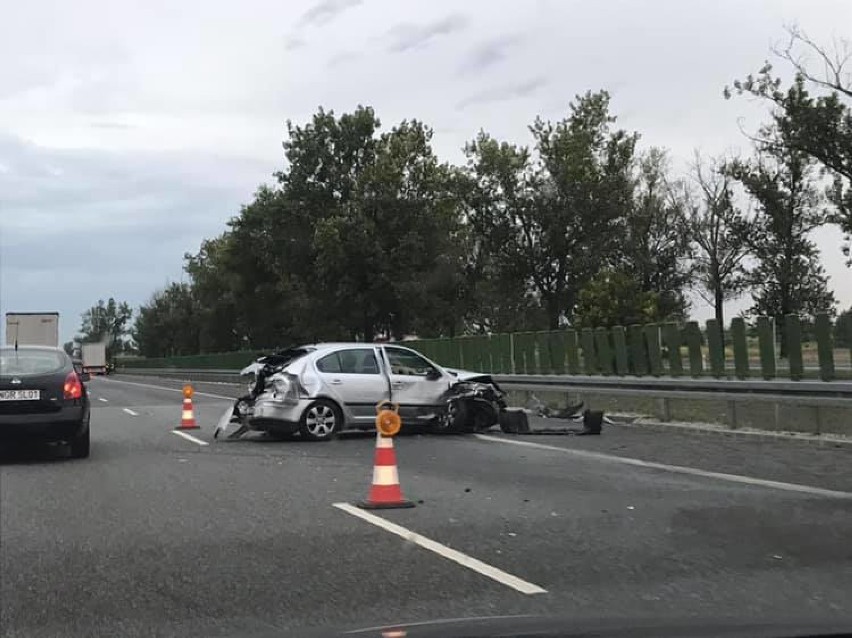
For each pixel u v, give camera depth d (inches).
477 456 478.3
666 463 438.6
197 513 320.5
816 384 498.6
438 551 258.1
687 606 197.9
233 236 2945.4
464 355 971.3
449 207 2506.2
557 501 337.1
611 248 2444.6
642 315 1904.5
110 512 323.6
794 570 232.5
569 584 220.8
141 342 5295.3
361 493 362.3
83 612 203.2
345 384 572.7
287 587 221.9
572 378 710.5
